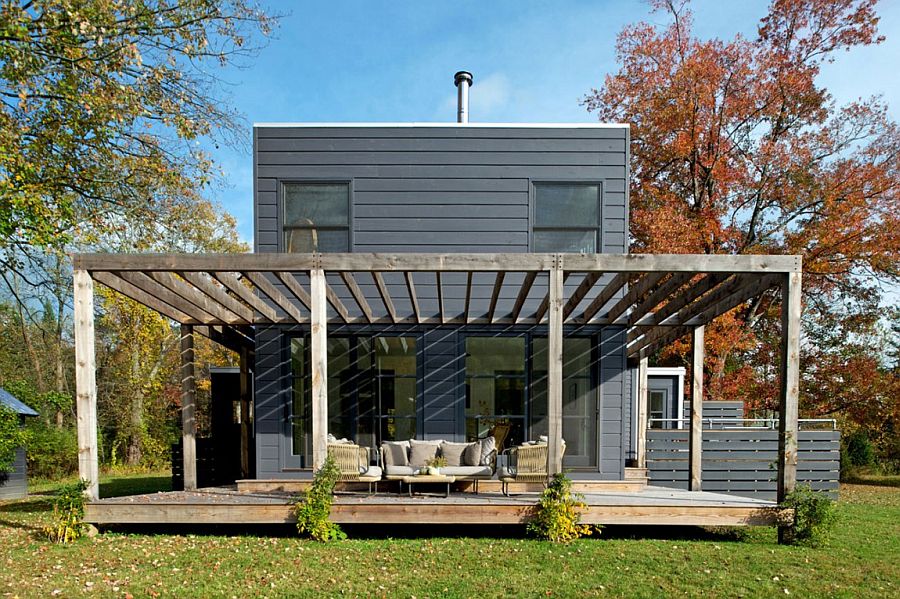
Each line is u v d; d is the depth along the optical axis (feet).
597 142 27.48
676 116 54.44
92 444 20.48
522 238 27.37
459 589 15.11
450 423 27.12
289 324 27.14
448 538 20.68
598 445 27.14
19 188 28.86
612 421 27.27
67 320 63.93
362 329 27.30
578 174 27.40
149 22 30.63
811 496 19.99
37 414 39.99
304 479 26.43
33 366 60.54
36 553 18.35
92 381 20.26
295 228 27.40
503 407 27.32
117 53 29.14
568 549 19.06
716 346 51.16
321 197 27.48
